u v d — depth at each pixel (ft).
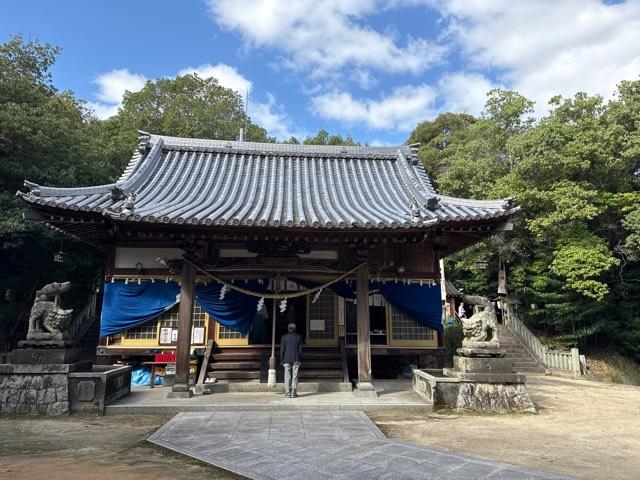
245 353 43.62
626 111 71.31
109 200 36.37
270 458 19.36
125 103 107.65
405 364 48.21
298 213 36.91
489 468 17.80
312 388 38.32
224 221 32.60
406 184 50.34
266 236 35.78
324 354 43.47
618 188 74.90
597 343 80.38
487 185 78.64
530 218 75.05
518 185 73.05
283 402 32.45
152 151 49.52
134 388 40.45
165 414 30.48
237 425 26.20
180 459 19.92
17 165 57.77
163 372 44.14
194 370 43.83
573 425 27.89
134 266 42.73
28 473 17.54
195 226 33.30
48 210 33.30
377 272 45.06
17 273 65.87
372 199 45.65
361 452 20.22
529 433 25.20
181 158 51.21
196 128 99.96
